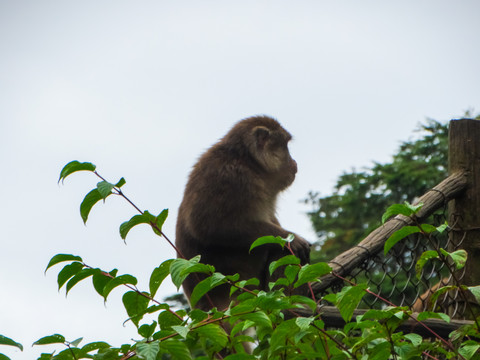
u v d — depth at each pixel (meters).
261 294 5.39
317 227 37.06
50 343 5.16
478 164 9.07
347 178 37.44
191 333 5.42
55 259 5.44
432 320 7.40
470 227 8.88
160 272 5.54
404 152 34.53
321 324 5.36
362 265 8.68
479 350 5.52
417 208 5.38
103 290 5.52
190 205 11.79
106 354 5.18
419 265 5.67
